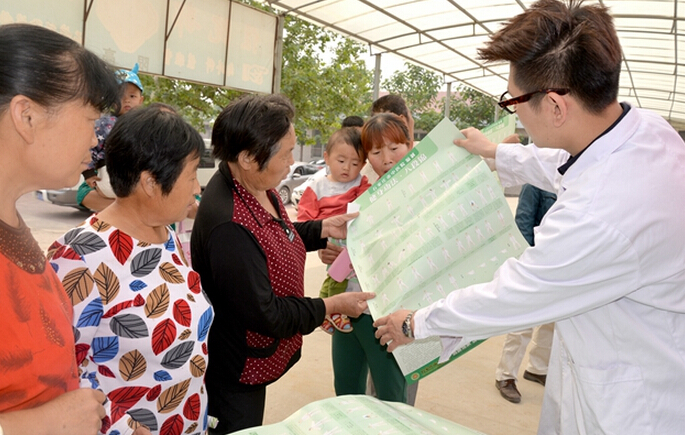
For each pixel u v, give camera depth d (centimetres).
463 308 125
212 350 151
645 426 114
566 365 130
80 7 396
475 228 146
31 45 75
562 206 115
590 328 120
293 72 1104
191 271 132
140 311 114
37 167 79
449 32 759
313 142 1221
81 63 81
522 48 113
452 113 2403
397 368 197
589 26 109
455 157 162
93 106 84
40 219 844
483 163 150
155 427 121
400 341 142
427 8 659
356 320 199
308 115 1159
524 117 122
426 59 945
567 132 117
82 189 252
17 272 78
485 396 311
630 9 686
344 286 212
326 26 716
